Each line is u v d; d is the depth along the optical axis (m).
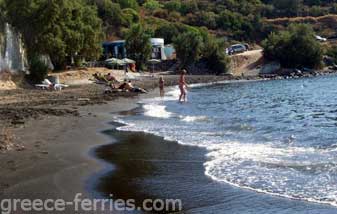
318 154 16.81
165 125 26.14
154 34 122.88
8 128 24.00
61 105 36.91
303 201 11.55
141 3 165.50
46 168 15.48
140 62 94.81
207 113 32.56
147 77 78.62
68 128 24.59
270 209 11.08
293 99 45.56
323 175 13.74
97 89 54.16
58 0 64.88
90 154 17.97
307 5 161.50
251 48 133.25
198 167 15.50
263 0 167.75
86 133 23.12
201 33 116.75
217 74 97.94
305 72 99.88
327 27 143.88
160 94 47.72
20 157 17.11
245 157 16.73
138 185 13.45
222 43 100.94
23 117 28.25
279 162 15.70
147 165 16.03
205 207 11.38
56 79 59.31
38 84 55.75
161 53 106.81
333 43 123.81
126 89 52.22
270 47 104.19
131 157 17.39
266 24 147.12
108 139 21.45
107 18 130.75
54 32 63.72
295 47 102.88
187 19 148.62
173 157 17.25
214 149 18.55
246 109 35.59
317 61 104.38
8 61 57.03
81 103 38.78
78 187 13.23
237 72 101.31
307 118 29.27
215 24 146.25
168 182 13.73
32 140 20.78
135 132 23.59
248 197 12.04
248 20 148.12
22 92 49.09
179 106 37.97
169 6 158.75
